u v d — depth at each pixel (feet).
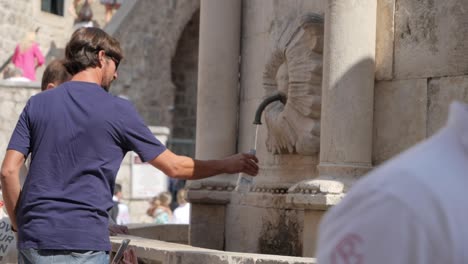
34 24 83.30
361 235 6.23
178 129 92.17
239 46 28.32
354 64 20.67
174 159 15.87
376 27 21.22
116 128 14.92
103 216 14.82
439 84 20.06
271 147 24.98
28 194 14.79
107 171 14.87
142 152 15.29
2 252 22.68
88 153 14.75
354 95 20.66
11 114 63.98
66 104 14.94
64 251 14.49
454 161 6.25
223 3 28.07
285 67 24.30
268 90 25.48
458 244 5.99
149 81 84.28
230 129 28.17
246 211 26.50
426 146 6.44
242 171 17.25
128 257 18.49
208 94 28.14
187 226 31.32
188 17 85.71
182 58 92.02
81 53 15.43
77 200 14.62
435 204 6.07
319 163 21.56
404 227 6.09
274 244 24.75
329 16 20.90
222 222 27.94
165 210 51.34
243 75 28.17
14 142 15.07
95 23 85.71
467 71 19.54
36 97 15.20
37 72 71.82
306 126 23.25
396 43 20.89
